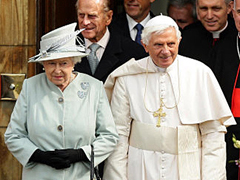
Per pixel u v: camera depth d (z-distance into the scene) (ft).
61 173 24.81
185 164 25.45
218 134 25.84
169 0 38.29
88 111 25.35
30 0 32.27
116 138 25.82
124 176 26.30
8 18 32.45
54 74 24.62
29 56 32.50
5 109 32.63
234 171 29.63
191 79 26.07
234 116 29.66
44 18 32.94
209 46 31.55
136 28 35.91
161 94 26.00
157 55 24.95
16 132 25.36
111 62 29.99
